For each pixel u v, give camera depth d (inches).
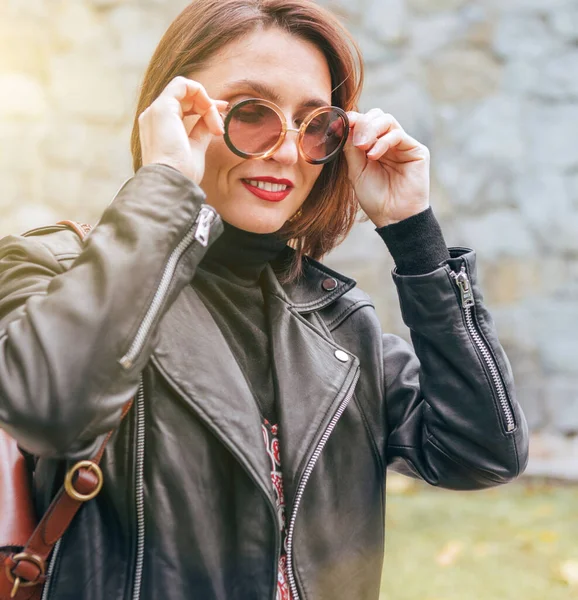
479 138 252.1
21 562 57.5
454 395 68.6
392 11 251.8
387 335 77.4
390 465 75.9
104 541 58.2
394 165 71.7
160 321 55.0
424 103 251.8
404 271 69.8
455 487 71.2
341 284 72.7
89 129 253.0
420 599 142.3
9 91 249.0
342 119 66.0
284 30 65.2
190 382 59.8
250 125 62.9
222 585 58.9
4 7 249.6
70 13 253.0
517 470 70.1
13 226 249.6
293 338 67.5
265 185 65.1
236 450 59.1
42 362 51.6
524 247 251.6
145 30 254.5
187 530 58.5
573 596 142.7
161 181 56.7
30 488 61.8
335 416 64.6
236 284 68.0
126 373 53.2
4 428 52.7
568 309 250.4
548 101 252.4
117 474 58.5
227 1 65.7
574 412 248.1
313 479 64.6
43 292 57.4
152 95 68.8
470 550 165.6
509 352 250.1
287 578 61.9
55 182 251.8
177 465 58.9
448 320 68.2
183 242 56.5
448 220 252.5
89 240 55.0
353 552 65.0
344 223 76.7
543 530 177.6
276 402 64.7
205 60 65.0
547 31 252.5
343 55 67.8
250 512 59.9
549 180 251.8
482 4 252.7
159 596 57.0
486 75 252.7
